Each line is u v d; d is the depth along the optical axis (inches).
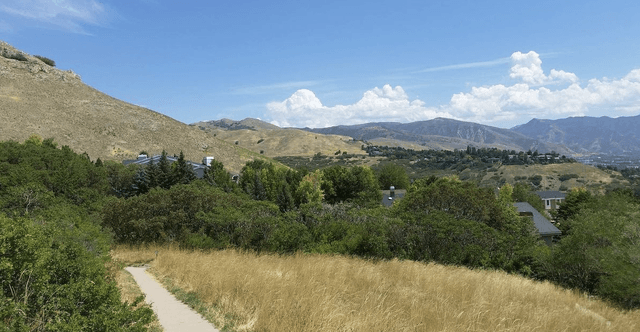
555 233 1716.3
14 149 1457.9
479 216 1178.6
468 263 795.4
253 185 2440.9
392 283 467.2
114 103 4869.6
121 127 4421.8
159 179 2201.0
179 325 291.0
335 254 695.7
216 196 912.9
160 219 816.9
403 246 804.6
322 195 2368.4
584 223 799.1
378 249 755.4
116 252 728.3
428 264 668.7
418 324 304.5
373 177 2805.1
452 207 1203.2
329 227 814.5
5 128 3558.1
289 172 2908.5
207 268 466.9
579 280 780.6
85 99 4704.7
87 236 418.6
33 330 202.2
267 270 462.3
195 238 761.6
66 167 1425.9
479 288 467.2
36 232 225.9
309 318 282.4
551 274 806.5
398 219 843.4
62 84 4808.1
